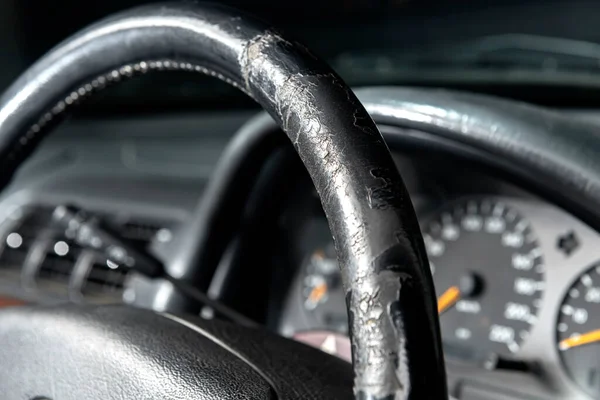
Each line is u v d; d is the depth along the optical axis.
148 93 1.74
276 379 0.47
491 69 1.32
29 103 0.57
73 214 0.96
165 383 0.47
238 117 1.61
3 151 0.59
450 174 0.92
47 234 1.41
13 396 0.55
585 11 1.64
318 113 0.38
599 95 1.07
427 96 0.68
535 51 1.40
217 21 0.44
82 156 1.62
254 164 0.95
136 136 1.66
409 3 1.94
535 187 0.65
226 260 1.02
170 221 1.25
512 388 0.85
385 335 0.33
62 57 0.55
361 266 0.34
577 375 0.82
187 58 0.47
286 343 0.53
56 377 0.52
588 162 0.60
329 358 0.53
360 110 0.39
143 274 0.91
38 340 0.53
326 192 0.37
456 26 1.88
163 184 1.35
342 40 2.02
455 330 0.91
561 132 0.62
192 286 0.93
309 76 0.40
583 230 0.84
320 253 1.06
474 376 0.88
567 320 0.84
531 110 0.65
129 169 1.47
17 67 2.88
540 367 0.84
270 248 1.07
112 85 0.55
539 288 0.86
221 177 0.97
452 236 0.95
